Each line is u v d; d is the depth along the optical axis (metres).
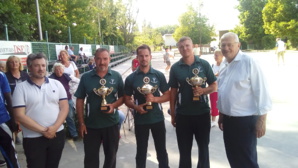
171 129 6.37
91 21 37.72
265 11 45.22
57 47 15.20
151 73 3.74
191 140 3.84
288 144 5.12
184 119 3.75
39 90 3.18
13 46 10.03
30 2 23.72
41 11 24.53
